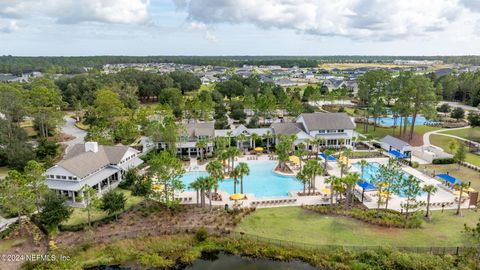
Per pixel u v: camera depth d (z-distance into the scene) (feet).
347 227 172.86
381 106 379.55
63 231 168.14
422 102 330.13
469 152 297.53
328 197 211.00
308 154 290.35
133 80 590.96
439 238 159.63
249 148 314.35
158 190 203.92
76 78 593.42
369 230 169.48
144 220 181.06
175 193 218.59
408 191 181.27
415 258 140.26
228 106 518.37
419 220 170.81
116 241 163.02
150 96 601.21
